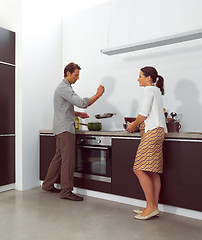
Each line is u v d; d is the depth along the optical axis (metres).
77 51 3.63
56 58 3.65
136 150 2.45
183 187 2.21
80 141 2.94
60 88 2.73
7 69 3.03
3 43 2.97
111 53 3.03
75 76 2.80
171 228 2.01
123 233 1.92
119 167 2.59
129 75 3.15
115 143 2.62
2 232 1.92
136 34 3.12
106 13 3.37
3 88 2.97
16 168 3.14
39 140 3.31
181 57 2.77
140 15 3.09
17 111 3.12
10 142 3.07
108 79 3.33
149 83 2.27
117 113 3.24
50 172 2.96
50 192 3.03
